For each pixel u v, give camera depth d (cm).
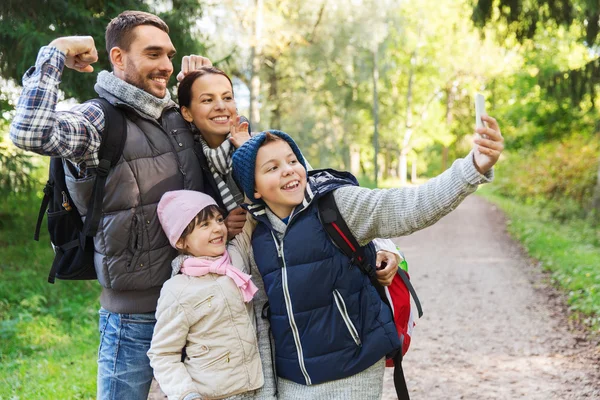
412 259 1134
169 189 244
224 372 229
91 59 233
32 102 207
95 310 666
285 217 234
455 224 1689
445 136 4097
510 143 2450
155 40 241
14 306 663
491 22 1205
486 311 714
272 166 226
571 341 579
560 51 1773
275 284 224
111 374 250
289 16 1897
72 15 727
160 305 231
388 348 226
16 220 970
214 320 229
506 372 505
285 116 2239
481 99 204
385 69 3281
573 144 1917
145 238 239
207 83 255
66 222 245
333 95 2631
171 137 249
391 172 5294
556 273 873
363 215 222
